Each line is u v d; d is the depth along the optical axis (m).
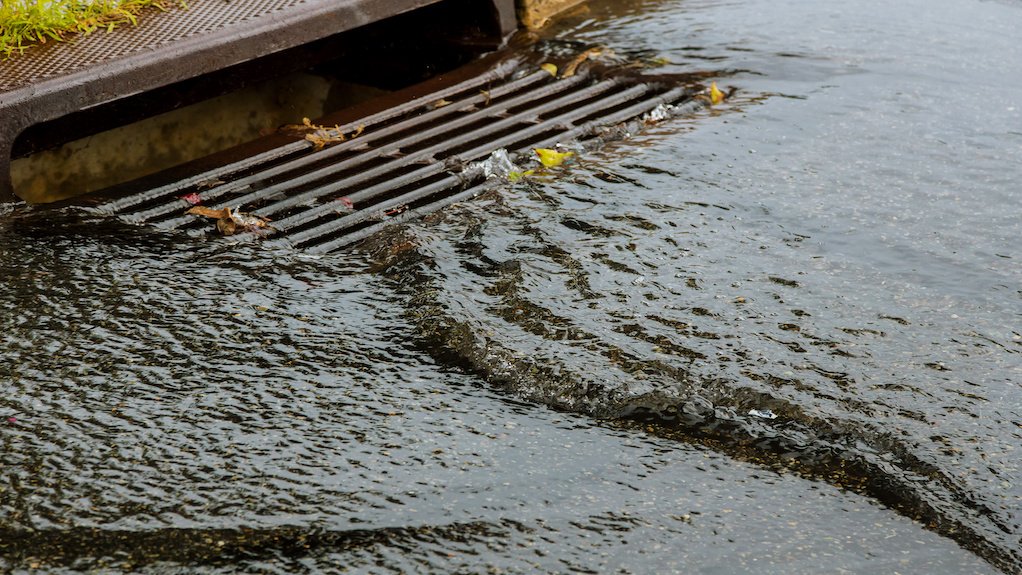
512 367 3.03
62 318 3.23
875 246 3.68
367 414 2.84
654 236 3.75
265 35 4.59
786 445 2.74
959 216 3.87
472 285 3.45
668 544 2.39
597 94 5.15
